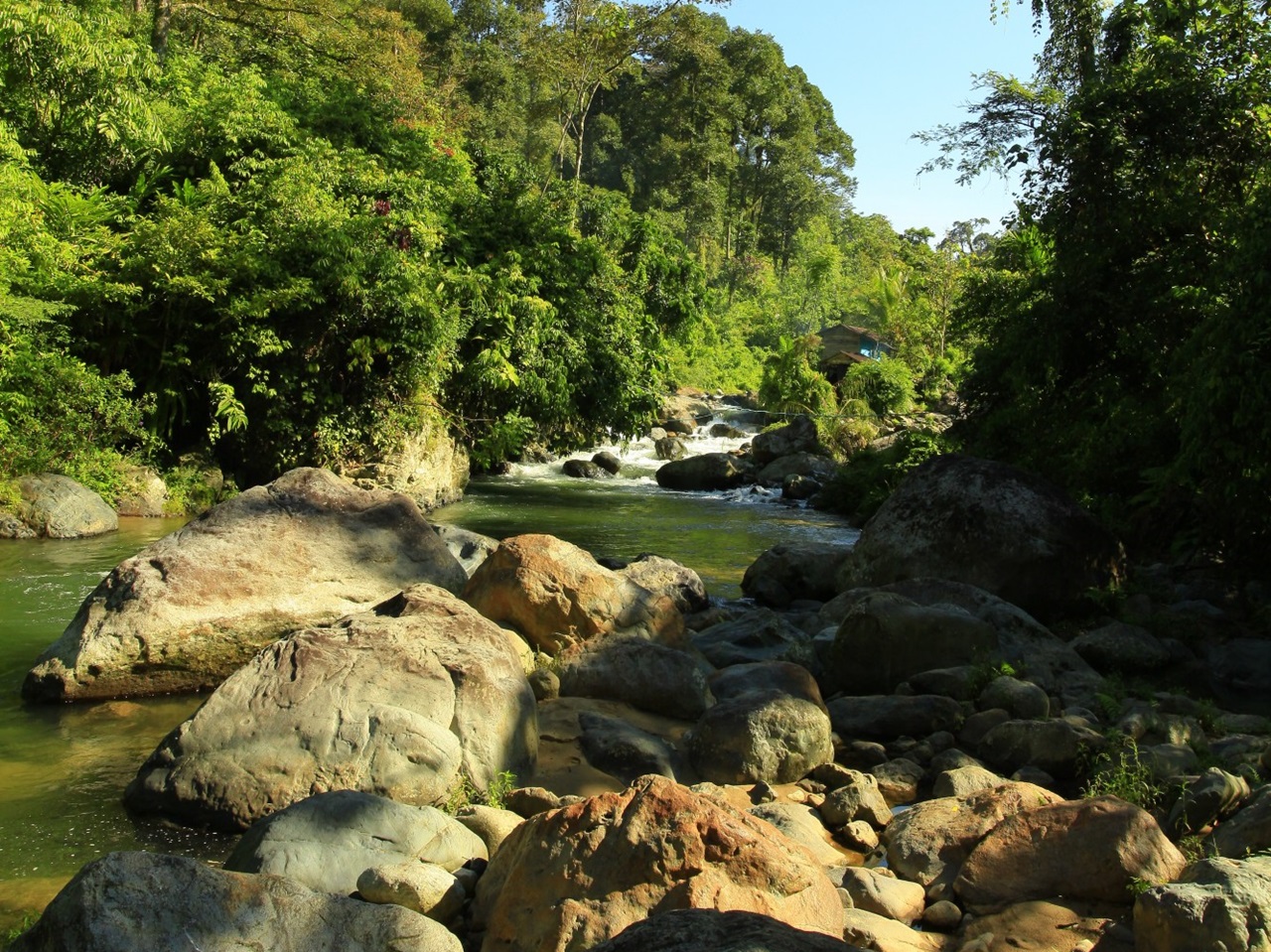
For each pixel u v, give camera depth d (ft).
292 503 26.07
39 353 44.24
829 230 271.49
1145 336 43.52
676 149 213.46
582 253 64.80
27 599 30.04
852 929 13.17
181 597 22.80
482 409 60.29
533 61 114.73
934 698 22.04
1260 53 43.09
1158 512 38.50
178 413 50.47
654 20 111.24
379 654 18.10
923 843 15.83
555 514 57.62
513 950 12.04
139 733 20.63
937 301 139.13
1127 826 14.56
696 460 76.84
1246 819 15.11
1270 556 33.65
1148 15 47.11
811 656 26.35
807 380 109.81
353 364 52.49
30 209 46.03
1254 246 32.07
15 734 20.27
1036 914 13.99
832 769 19.17
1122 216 44.42
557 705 21.48
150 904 11.10
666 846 12.25
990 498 32.27
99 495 42.93
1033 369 47.06
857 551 34.42
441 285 53.98
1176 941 11.45
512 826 15.71
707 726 19.98
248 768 16.58
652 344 70.85
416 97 97.25
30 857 15.29
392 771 16.57
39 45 50.37
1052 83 56.39
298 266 50.70
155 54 66.13
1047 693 23.79
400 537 26.63
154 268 46.98
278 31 88.48
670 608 24.93
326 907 11.71
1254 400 30.48
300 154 54.90
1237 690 26.71
